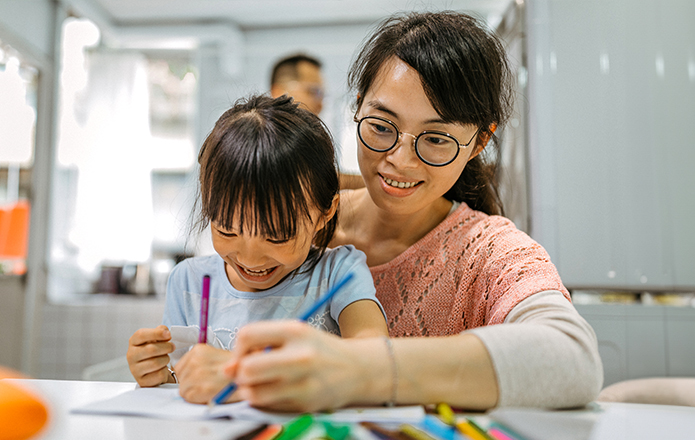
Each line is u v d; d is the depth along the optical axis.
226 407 0.48
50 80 2.96
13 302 2.78
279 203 0.64
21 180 2.87
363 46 0.89
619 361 1.78
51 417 0.43
